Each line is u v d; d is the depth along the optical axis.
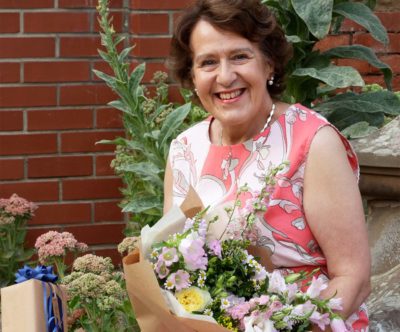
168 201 2.69
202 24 2.40
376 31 3.87
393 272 3.30
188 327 2.10
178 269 2.18
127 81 4.07
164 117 4.46
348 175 2.34
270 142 2.43
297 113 2.44
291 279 2.26
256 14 2.38
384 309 3.08
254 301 2.13
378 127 3.99
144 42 4.62
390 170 3.28
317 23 3.68
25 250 4.65
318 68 3.97
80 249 3.81
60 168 4.71
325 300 2.18
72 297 3.21
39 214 4.71
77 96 4.68
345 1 3.94
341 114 4.02
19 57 4.60
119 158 4.40
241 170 2.46
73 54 4.65
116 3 4.66
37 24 4.59
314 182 2.35
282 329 2.19
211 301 2.15
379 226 3.44
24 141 4.66
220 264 2.22
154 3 4.61
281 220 2.36
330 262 2.36
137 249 2.26
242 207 2.37
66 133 4.69
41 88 4.64
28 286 2.14
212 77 2.41
